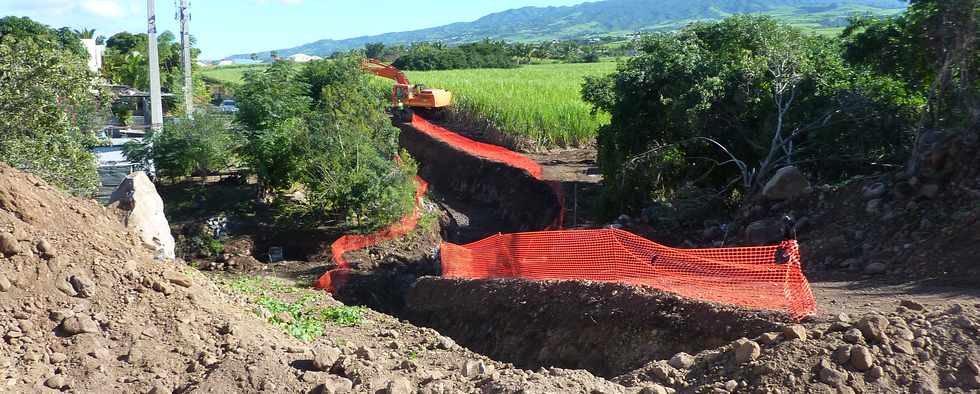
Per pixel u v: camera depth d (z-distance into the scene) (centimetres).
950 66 1361
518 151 3225
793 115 1667
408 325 981
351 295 1744
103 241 732
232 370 578
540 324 1055
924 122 1456
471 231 2394
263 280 1304
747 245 1316
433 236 2177
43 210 725
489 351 1109
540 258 1428
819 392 561
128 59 6656
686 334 864
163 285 686
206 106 2616
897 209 1177
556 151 3253
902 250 1081
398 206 2100
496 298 1178
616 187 1969
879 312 789
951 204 1116
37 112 1634
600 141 2253
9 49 1620
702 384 609
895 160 1491
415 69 8238
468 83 4703
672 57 1919
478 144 3259
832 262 1136
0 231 648
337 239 2061
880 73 1708
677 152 1905
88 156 1831
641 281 1066
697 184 1881
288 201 2300
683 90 1834
